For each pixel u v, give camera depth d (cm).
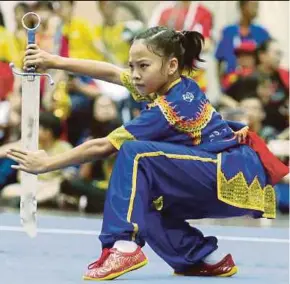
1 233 980
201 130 646
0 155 630
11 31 1463
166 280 643
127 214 614
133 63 638
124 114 1440
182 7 1552
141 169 623
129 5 1538
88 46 1497
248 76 1522
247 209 651
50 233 1019
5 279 624
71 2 1486
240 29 1551
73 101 1432
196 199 646
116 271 620
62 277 643
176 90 639
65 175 1397
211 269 682
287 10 1594
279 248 959
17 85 1437
